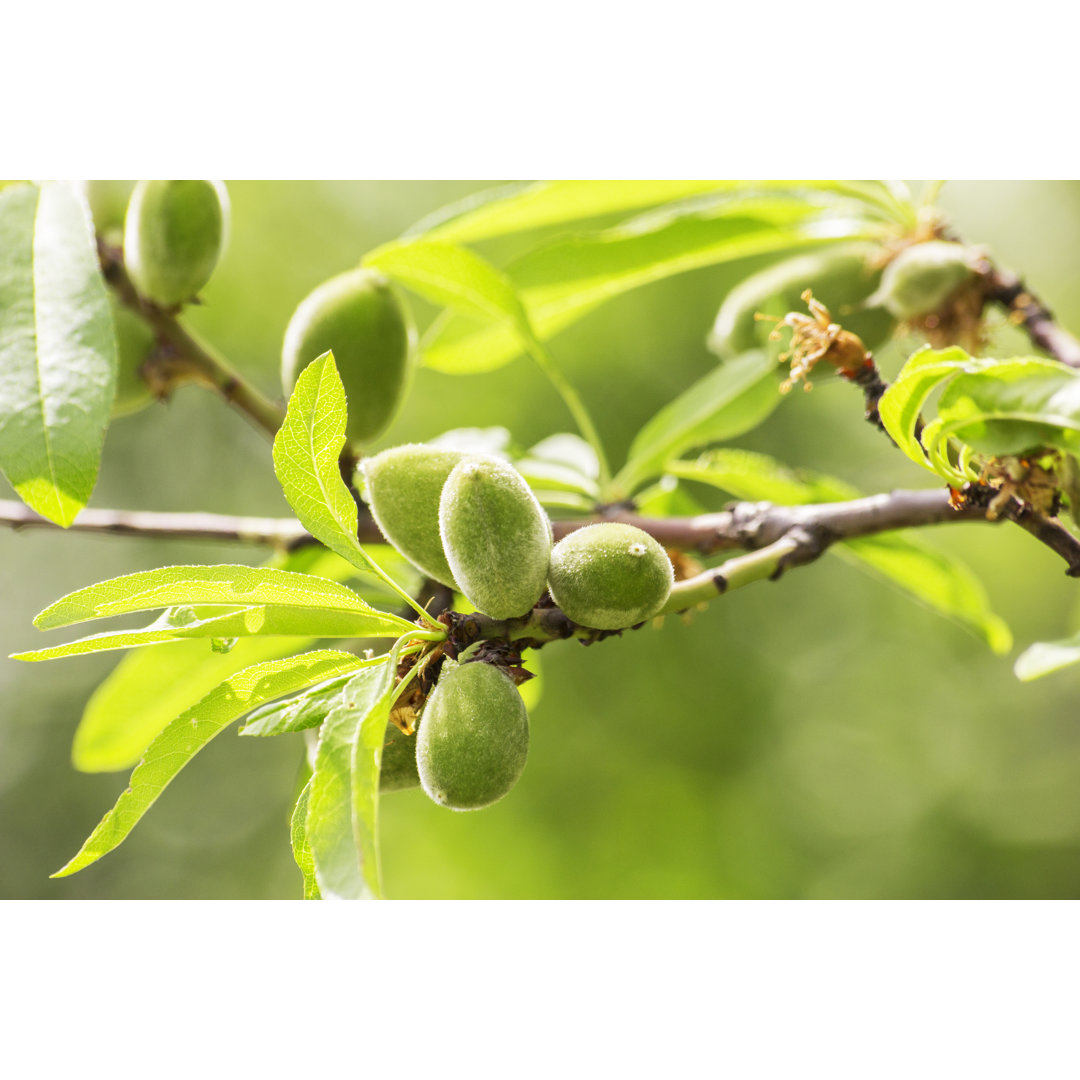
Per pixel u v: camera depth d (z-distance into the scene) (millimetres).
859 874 1517
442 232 663
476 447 672
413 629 499
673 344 1484
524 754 491
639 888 1384
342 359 583
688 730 1474
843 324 647
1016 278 625
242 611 497
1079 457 545
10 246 545
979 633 667
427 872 1395
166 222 589
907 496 548
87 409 532
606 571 488
